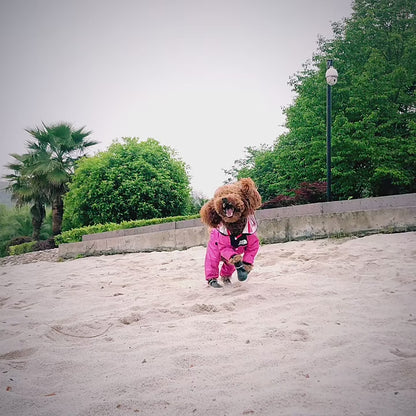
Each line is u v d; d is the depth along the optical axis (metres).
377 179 12.66
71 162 19.31
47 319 3.58
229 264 4.17
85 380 2.20
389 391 1.79
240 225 3.91
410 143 12.67
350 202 7.03
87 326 3.23
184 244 8.40
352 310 3.02
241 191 3.92
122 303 4.01
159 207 15.09
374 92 12.88
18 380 2.22
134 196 14.43
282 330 2.67
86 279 5.88
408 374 1.93
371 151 12.16
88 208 15.34
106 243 9.86
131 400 1.88
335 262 4.93
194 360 2.31
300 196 9.80
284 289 3.73
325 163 12.86
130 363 2.36
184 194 15.85
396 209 6.44
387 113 12.98
